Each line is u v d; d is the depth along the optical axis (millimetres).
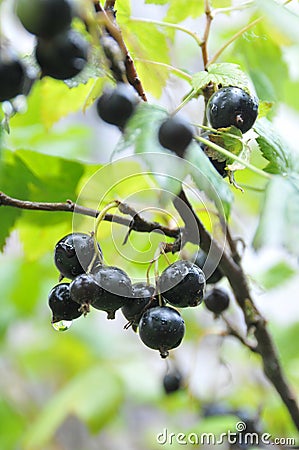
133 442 721
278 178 361
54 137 552
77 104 441
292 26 337
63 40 319
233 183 366
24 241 457
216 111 363
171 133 335
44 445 653
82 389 579
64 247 347
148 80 409
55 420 561
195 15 421
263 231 353
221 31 450
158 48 409
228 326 432
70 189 441
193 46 463
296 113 492
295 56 436
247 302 403
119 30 351
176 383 476
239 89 365
